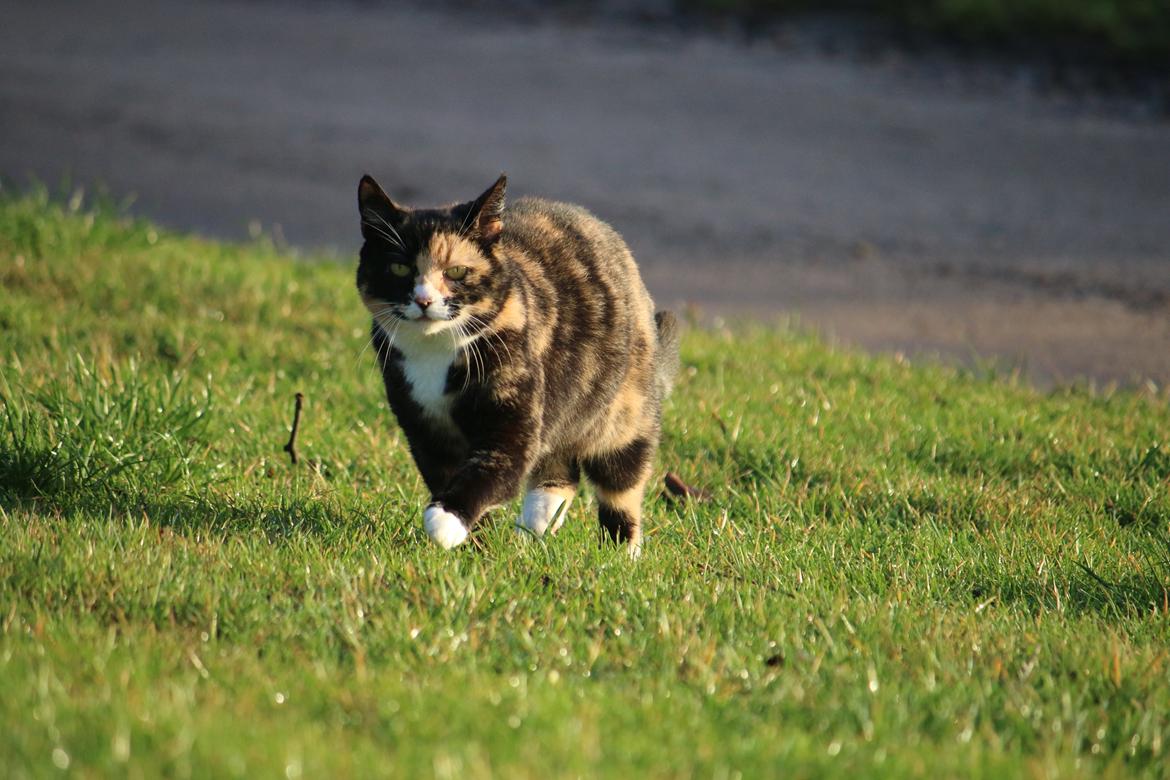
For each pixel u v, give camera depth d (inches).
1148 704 252.1
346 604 279.6
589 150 895.1
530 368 330.3
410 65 1094.4
